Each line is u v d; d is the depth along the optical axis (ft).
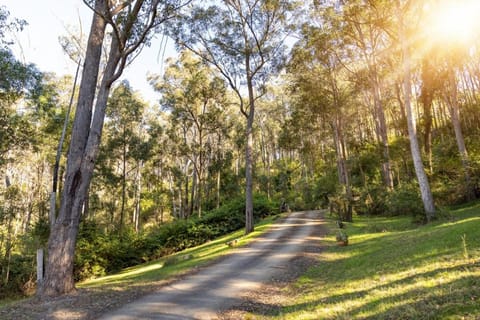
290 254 40.45
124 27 33.09
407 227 47.93
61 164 96.02
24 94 62.18
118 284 31.86
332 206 79.56
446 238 26.43
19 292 55.83
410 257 24.67
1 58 50.31
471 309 12.32
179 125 116.98
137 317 20.54
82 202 30.42
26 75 55.52
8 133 60.39
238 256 43.01
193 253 58.59
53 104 75.51
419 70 82.43
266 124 180.55
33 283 57.52
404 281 19.12
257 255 42.19
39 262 31.81
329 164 133.18
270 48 70.54
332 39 75.41
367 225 58.23
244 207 99.30
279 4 66.08
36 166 106.63
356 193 82.38
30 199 101.71
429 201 48.01
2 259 58.44
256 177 157.38
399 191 62.13
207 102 108.37
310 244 46.39
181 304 23.00
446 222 40.47
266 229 69.21
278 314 19.15
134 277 38.40
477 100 98.27
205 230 83.15
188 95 101.45
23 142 65.05
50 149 87.86
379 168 100.17
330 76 85.81
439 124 126.11
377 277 22.03
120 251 68.54
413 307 14.24
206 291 26.43
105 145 100.01
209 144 128.67
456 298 13.93
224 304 22.52
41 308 23.63
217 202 123.75
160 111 131.75
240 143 132.16
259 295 24.36
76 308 23.32
